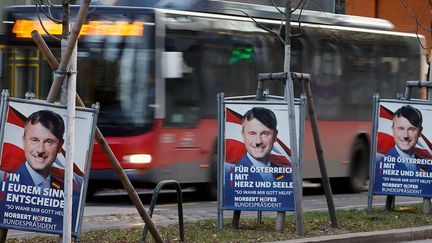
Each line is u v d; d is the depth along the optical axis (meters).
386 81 27.81
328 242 15.45
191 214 18.75
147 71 20.69
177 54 21.02
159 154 20.77
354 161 26.69
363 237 16.08
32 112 12.25
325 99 25.47
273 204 15.91
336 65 25.97
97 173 20.50
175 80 21.09
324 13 25.98
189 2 21.80
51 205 12.34
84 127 12.33
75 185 12.31
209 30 22.05
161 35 20.80
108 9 20.95
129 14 20.86
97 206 20.92
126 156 20.59
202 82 21.78
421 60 29.27
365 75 26.98
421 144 19.27
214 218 17.86
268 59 23.73
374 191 19.42
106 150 12.66
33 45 21.84
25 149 12.27
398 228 17.28
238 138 15.96
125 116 20.72
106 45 20.91
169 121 21.00
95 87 20.91
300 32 23.62
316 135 16.83
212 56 22.08
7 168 12.27
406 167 19.27
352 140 26.52
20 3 35.84
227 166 15.99
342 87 26.11
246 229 16.33
